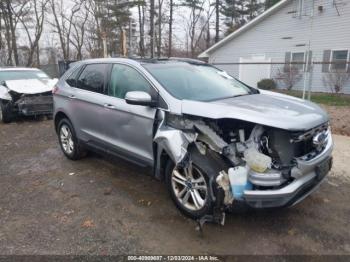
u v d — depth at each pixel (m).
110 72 4.71
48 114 10.02
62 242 3.33
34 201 4.27
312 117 3.37
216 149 3.22
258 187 3.13
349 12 16.75
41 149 6.68
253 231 3.44
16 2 32.09
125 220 3.71
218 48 24.03
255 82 21.86
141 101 3.74
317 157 3.37
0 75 10.45
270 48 20.84
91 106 4.87
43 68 26.36
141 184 4.68
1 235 3.48
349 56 17.12
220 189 3.16
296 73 18.14
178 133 3.48
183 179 3.63
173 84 4.01
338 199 4.13
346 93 16.64
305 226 3.52
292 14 19.25
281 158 3.17
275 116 3.23
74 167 5.47
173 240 3.32
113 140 4.58
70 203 4.17
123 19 35.91
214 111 3.33
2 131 8.64
